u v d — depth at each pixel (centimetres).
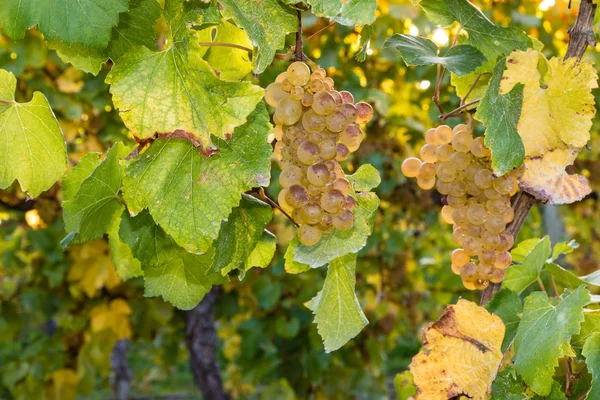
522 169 80
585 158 258
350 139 73
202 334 243
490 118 75
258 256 81
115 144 78
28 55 180
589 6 82
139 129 68
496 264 83
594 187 265
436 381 81
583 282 86
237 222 74
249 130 69
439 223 288
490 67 82
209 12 68
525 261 91
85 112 211
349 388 244
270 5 70
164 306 237
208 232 69
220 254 73
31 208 211
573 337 83
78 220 80
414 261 281
